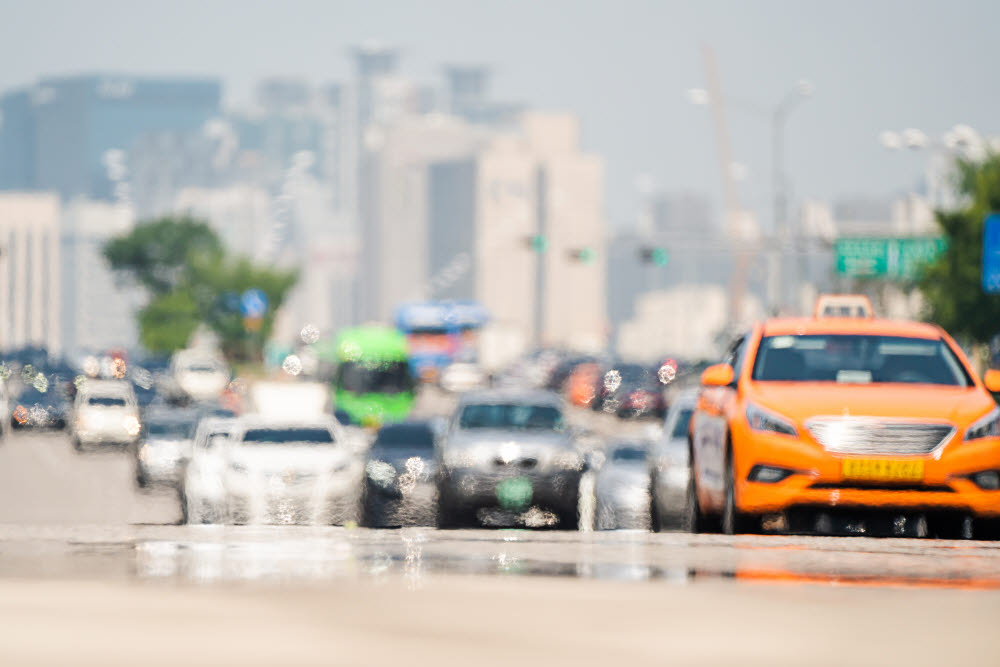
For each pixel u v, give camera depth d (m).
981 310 173.38
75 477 134.50
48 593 27.80
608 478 85.00
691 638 23.86
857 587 30.59
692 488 50.06
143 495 117.12
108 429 168.00
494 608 26.84
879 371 45.69
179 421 126.06
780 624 25.41
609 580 31.14
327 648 22.33
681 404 77.12
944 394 43.72
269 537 38.50
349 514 87.25
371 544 37.50
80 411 169.12
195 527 40.50
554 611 26.58
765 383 44.56
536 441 80.38
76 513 101.69
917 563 34.78
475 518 79.94
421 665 20.97
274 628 24.12
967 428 42.56
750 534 43.44
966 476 42.28
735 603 27.77
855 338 46.25
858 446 42.25
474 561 34.47
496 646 22.84
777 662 21.89
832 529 43.78
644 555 35.94
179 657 21.34
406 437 101.38
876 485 42.00
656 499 73.56
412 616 25.78
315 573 31.75
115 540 37.53
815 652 22.80
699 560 35.09
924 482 42.00
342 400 175.62
